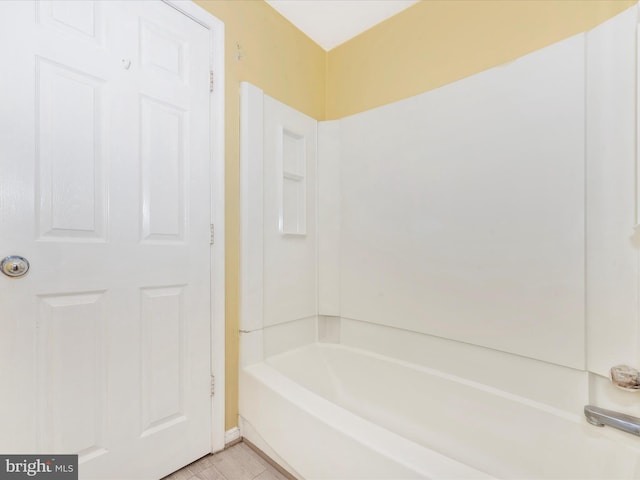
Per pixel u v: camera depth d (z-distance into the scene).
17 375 0.92
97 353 1.07
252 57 1.61
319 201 1.95
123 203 1.13
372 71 1.87
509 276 1.27
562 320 1.14
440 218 1.47
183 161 1.31
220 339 1.43
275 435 1.27
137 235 1.17
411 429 1.47
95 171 1.07
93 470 1.05
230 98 1.50
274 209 1.69
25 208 0.93
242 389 1.48
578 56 1.10
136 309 1.17
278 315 1.70
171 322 1.27
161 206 1.24
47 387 0.97
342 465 1.00
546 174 1.17
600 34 1.06
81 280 1.03
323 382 1.76
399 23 1.75
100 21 1.08
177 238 1.29
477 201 1.36
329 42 2.03
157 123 1.23
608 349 1.04
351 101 1.97
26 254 0.93
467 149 1.39
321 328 1.94
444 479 0.80
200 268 1.37
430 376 1.47
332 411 1.12
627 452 0.95
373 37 1.87
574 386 1.12
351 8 1.73
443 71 1.57
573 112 1.11
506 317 1.27
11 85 0.91
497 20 1.40
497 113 1.30
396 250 1.64
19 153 0.92
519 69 1.24
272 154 1.68
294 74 1.87
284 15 1.79
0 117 0.89
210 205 1.41
